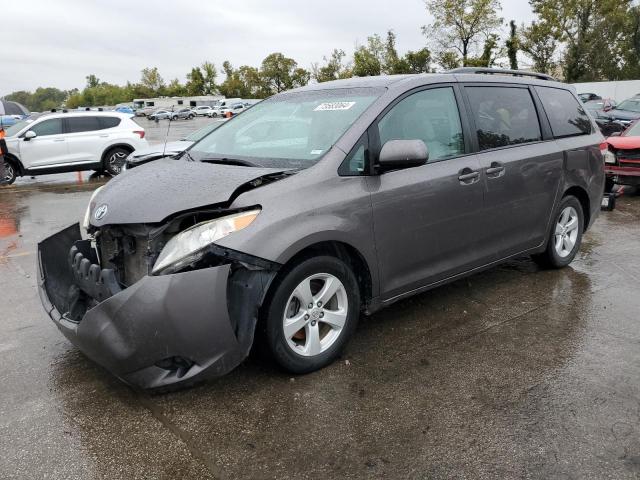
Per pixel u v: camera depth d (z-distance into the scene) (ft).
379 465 8.46
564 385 10.66
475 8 123.24
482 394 10.39
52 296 11.60
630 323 13.55
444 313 14.24
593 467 8.32
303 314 10.77
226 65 286.46
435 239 12.85
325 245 11.17
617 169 30.07
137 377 9.58
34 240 23.34
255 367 11.43
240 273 10.07
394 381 10.89
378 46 145.38
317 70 199.93
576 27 161.27
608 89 122.93
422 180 12.35
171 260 9.47
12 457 8.77
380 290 12.03
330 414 9.79
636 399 10.13
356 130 11.62
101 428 9.51
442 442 8.98
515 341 12.60
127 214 10.12
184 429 9.44
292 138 12.43
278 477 8.24
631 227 24.07
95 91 391.45
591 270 17.74
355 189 11.26
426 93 13.15
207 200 10.00
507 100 15.26
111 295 9.89
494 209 14.20
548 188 15.90
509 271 17.61
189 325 9.36
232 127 14.37
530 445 8.86
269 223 9.97
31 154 42.47
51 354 12.31
